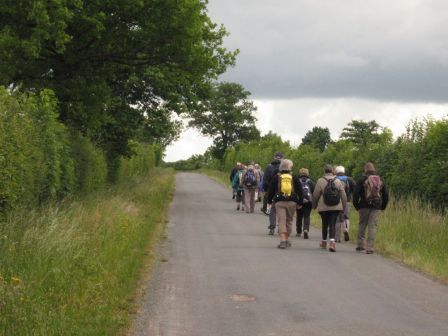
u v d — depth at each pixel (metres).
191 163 123.75
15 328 6.18
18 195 11.68
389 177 22.20
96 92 22.66
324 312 7.97
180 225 18.88
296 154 37.34
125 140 30.78
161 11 21.33
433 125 19.58
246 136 114.31
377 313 7.93
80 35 21.16
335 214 13.74
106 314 7.32
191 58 23.41
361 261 12.27
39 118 14.70
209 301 8.59
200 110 30.97
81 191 19.81
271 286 9.64
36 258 8.70
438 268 11.08
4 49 18.38
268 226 18.00
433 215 15.93
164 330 7.08
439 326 7.29
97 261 9.78
